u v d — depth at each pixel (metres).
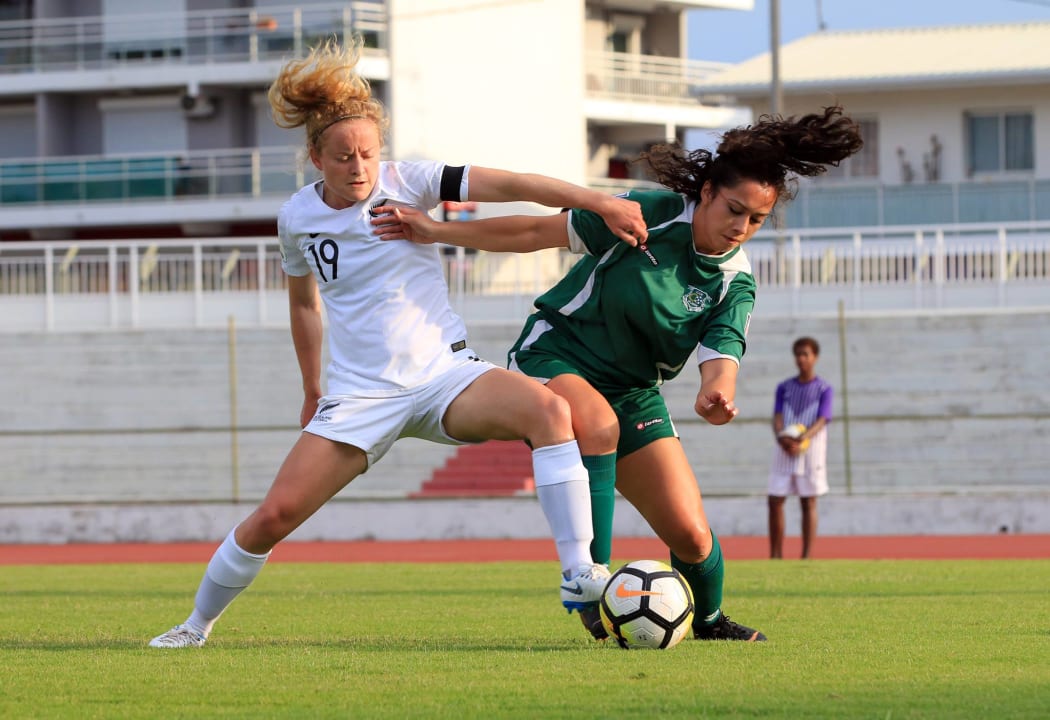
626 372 12.70
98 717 9.00
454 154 82.00
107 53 82.56
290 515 12.23
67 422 56.84
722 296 12.52
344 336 12.25
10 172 80.69
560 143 84.88
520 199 12.23
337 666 11.27
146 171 79.75
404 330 12.09
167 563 35.62
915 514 42.12
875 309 56.38
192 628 13.15
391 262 12.07
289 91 11.81
